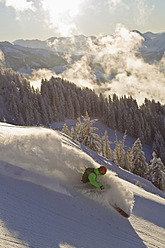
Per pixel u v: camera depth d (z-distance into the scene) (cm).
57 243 203
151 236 319
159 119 10050
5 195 244
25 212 229
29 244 181
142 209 432
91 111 10706
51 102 9794
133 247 270
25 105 8469
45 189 303
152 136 9731
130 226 328
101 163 1205
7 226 192
